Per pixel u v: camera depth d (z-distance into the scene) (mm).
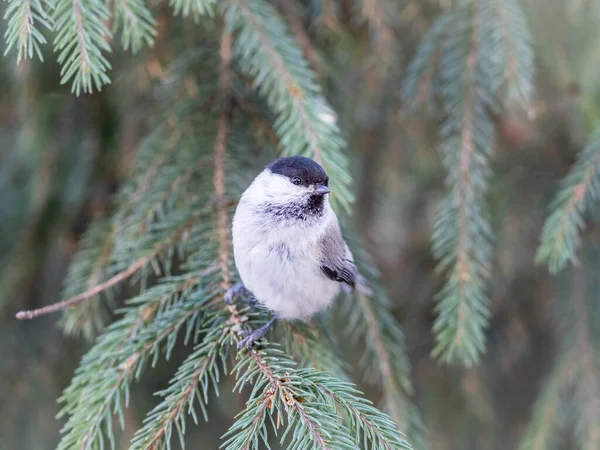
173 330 3768
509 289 3922
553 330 3912
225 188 3816
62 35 3740
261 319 3797
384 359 3807
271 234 3783
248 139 3832
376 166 3930
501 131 3926
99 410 3744
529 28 3857
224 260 3797
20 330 3881
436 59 3848
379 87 3889
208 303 3779
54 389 3873
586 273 3879
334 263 3799
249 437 3719
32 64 3865
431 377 3918
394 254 3979
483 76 3830
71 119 3896
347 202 3787
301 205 3785
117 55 3861
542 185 3914
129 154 3879
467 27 3836
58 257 3895
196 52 3846
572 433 3883
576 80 3855
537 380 3926
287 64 3801
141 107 3887
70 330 3811
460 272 3803
